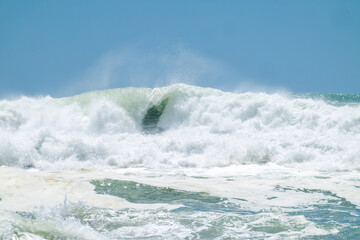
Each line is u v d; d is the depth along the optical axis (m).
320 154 42.91
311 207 20.06
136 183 24.89
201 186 25.03
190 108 68.94
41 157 44.50
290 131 54.12
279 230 15.47
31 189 21.20
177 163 43.38
